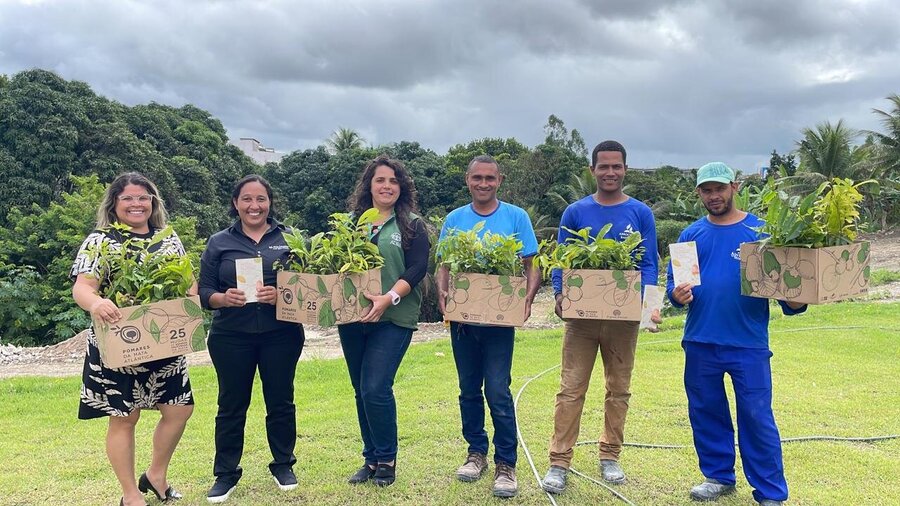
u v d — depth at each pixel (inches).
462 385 144.0
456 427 187.9
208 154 1127.6
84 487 146.9
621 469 148.8
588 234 136.9
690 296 131.3
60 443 183.5
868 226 134.7
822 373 245.9
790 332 336.2
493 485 141.1
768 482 127.6
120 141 843.4
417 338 468.8
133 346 114.3
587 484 143.8
